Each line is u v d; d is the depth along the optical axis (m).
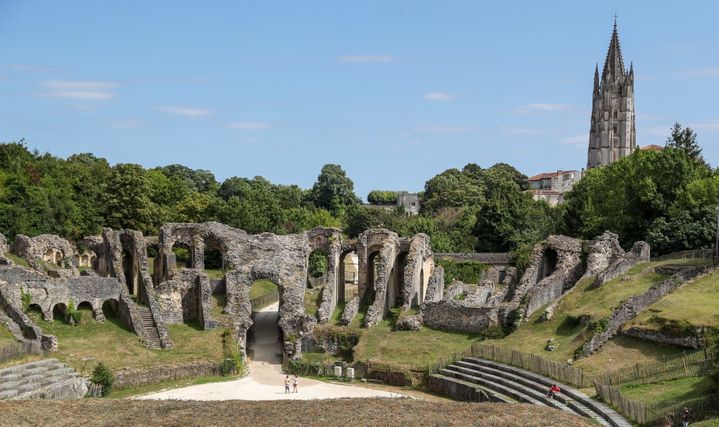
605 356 76.81
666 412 58.56
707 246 106.62
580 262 106.69
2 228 124.44
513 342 90.50
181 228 114.50
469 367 86.00
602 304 89.44
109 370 82.94
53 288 95.00
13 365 79.00
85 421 61.56
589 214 139.38
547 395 71.44
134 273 113.56
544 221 156.88
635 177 129.25
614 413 63.12
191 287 106.31
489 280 114.19
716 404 57.84
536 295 98.00
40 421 61.25
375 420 61.44
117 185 143.75
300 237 113.19
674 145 156.62
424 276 118.50
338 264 116.50
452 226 191.75
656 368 68.31
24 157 164.88
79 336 92.81
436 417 62.31
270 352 105.56
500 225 153.50
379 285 107.88
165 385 85.88
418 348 94.69
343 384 89.12
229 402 69.19
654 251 111.31
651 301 83.62
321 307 106.62
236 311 104.38
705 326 71.56
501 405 66.81
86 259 134.75
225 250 111.69
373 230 116.00
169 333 98.62
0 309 89.69
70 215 135.50
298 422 61.03
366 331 101.56
